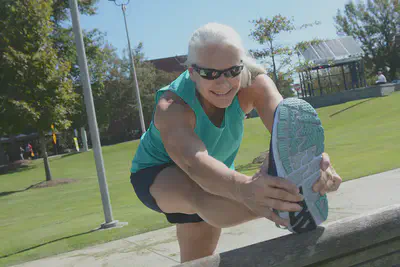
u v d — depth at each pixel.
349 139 15.48
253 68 1.88
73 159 25.61
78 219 7.39
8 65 15.70
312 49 29.45
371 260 1.44
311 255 1.28
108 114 41.78
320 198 1.29
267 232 4.18
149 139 2.00
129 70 43.19
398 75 56.28
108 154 25.06
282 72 14.20
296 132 1.21
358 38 55.88
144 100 43.03
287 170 1.23
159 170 1.97
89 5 27.58
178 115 1.63
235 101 1.91
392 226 1.42
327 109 26.19
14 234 6.75
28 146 38.59
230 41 1.59
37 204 11.59
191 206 1.75
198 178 1.42
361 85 31.92
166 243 4.41
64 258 4.46
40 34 16.62
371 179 6.23
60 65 17.23
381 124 18.61
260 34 13.94
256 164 13.42
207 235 2.22
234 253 1.25
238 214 1.58
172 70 51.81
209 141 1.90
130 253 4.21
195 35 1.63
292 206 1.24
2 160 32.53
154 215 6.39
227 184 1.33
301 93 30.75
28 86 16.16
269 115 1.82
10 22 16.20
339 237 1.32
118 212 7.39
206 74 1.60
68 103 17.47
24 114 15.83
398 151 9.65
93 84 29.77
